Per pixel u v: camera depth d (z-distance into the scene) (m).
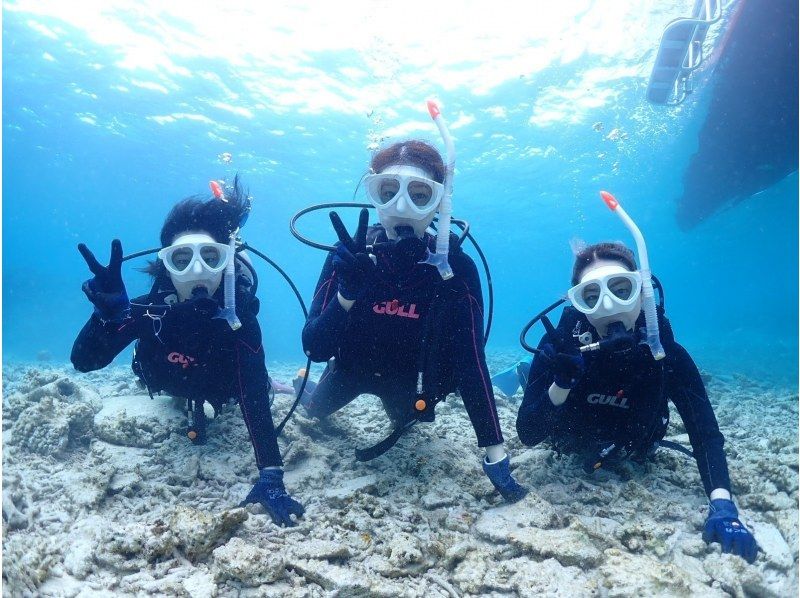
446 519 2.56
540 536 2.31
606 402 3.02
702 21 8.39
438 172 2.92
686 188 20.67
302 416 4.12
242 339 3.01
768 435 4.68
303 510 2.57
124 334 2.95
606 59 13.67
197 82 15.81
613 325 2.75
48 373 4.42
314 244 3.09
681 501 2.93
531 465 3.46
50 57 15.35
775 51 8.90
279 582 1.98
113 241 2.47
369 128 18.06
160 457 3.30
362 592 1.92
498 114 16.69
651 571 2.01
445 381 3.12
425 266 2.89
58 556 2.05
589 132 17.92
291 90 15.91
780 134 11.80
